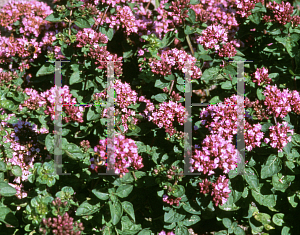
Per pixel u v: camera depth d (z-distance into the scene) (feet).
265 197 3.81
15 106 3.96
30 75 4.11
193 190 3.78
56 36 3.88
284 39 3.88
